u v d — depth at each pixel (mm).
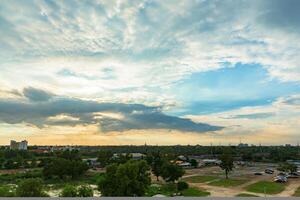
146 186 60344
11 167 147750
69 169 113625
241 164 167000
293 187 85875
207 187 85812
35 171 133250
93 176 123375
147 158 107625
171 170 89125
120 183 57156
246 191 78188
